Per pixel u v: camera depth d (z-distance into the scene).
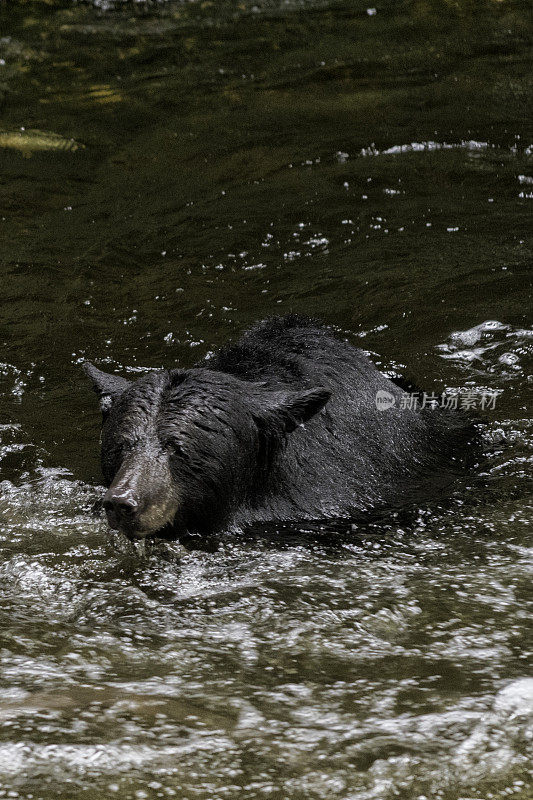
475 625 9.04
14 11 34.28
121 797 6.75
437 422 13.82
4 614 9.39
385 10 33.22
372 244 19.42
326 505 11.81
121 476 10.23
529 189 21.36
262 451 11.50
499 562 10.32
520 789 6.83
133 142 24.78
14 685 8.10
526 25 31.41
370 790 6.82
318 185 21.92
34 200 21.80
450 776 6.95
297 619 9.25
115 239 19.92
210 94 27.56
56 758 7.11
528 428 13.77
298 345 13.32
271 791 6.82
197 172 22.94
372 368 13.66
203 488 10.80
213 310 17.22
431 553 10.66
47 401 14.62
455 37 30.78
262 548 10.95
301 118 25.64
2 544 10.88
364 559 10.62
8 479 12.48
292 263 18.86
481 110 25.50
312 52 30.30
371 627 9.08
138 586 10.04
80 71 29.77
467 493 12.15
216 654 8.68
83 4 34.81
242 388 11.41
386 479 12.41
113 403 11.51
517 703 7.79
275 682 8.20
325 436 12.30
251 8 34.16
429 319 16.78
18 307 17.41
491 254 18.84
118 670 8.41
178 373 11.12
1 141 24.77
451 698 7.89
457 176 22.06
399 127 24.77
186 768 7.04
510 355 15.77
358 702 7.88
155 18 33.78
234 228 20.19
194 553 10.80
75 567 10.43
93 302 17.58
